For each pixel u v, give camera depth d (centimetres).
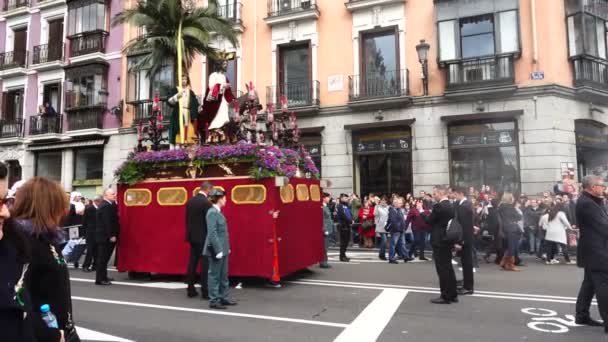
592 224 524
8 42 2409
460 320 586
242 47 1928
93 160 2164
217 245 649
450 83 1577
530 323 570
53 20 2316
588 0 1553
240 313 627
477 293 754
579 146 1530
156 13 1106
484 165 1557
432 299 698
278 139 1002
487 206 1175
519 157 1496
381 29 1727
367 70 1756
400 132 1670
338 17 1800
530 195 1467
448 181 1577
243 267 823
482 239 1135
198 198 743
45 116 2203
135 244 922
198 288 811
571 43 1545
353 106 1703
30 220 261
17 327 214
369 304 679
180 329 548
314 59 1817
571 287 805
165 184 908
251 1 1936
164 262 891
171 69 2003
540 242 1186
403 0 1691
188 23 1137
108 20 2173
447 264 685
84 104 2156
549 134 1463
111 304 687
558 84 1478
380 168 1708
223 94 972
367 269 1035
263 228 819
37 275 256
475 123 1573
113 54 2144
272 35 1889
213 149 855
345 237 1187
